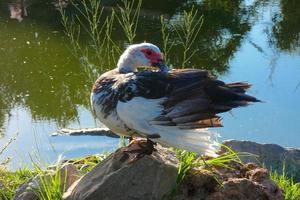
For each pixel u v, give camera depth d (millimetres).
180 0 11922
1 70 8891
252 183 4387
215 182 4406
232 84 3951
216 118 3883
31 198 4637
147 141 4258
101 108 4051
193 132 3854
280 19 11156
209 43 9891
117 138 7008
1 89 8367
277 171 5898
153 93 3869
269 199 4414
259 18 11266
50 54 9344
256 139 7039
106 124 4129
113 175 4234
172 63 9094
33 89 8336
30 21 10555
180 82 3885
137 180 4246
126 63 4402
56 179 4605
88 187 4316
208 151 3854
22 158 6469
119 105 3912
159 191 4285
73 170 4832
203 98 3807
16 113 7719
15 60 9195
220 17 11156
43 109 7809
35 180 4773
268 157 5996
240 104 3840
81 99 8031
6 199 4965
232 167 4688
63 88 8328
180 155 4602
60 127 7277
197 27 10586
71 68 8875
